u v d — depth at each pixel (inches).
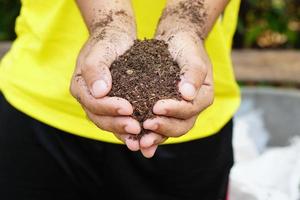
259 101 53.3
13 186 32.4
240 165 48.7
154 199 32.8
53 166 31.8
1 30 64.4
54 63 30.8
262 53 57.0
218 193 34.1
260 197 45.7
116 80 25.2
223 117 32.1
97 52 25.1
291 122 52.4
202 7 27.9
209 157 32.3
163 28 27.9
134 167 31.7
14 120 31.7
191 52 25.4
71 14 30.1
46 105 30.7
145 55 26.2
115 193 32.8
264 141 52.6
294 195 46.2
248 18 70.7
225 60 31.5
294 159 49.1
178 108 23.0
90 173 31.9
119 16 27.2
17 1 62.9
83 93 24.0
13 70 31.9
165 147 31.0
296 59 56.1
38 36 30.9
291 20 73.2
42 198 32.7
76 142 31.2
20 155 31.9
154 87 24.6
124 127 22.7
